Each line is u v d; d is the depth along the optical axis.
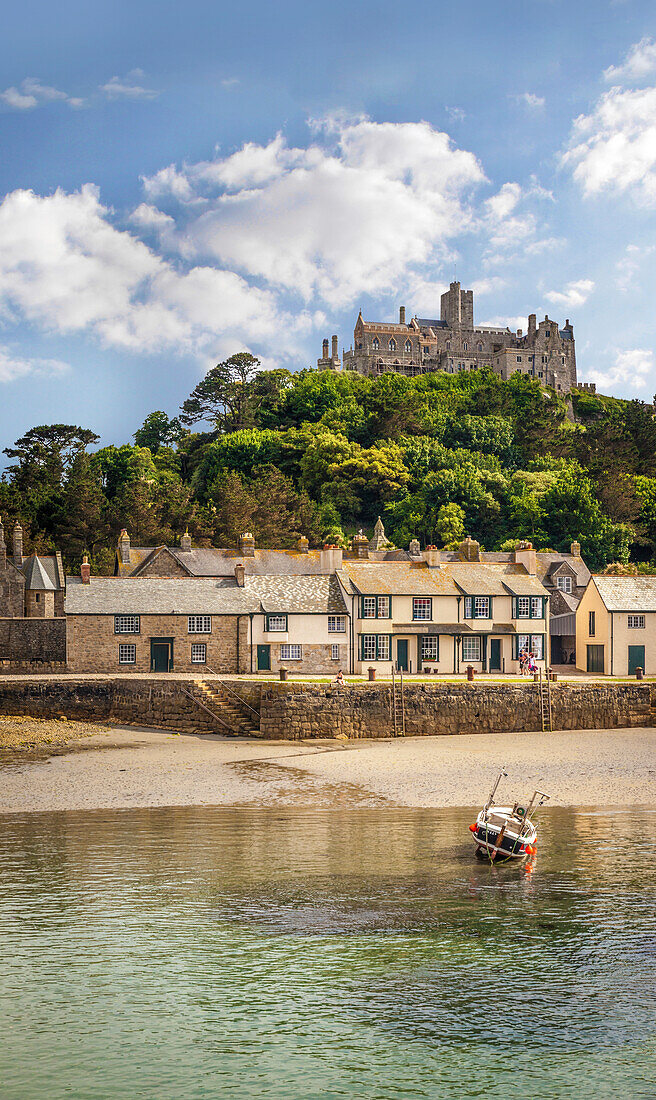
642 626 77.31
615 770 46.94
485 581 78.44
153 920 25.38
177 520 133.12
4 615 96.06
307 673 72.88
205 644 72.12
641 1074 18.34
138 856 31.11
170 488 142.12
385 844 32.84
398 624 74.88
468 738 56.78
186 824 35.75
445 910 26.30
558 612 92.38
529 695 59.91
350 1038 19.53
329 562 81.81
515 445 176.38
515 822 31.69
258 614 72.56
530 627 77.94
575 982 21.94
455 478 143.75
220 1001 21.02
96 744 53.44
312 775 45.41
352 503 152.62
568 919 25.62
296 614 73.25
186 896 27.22
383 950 23.59
